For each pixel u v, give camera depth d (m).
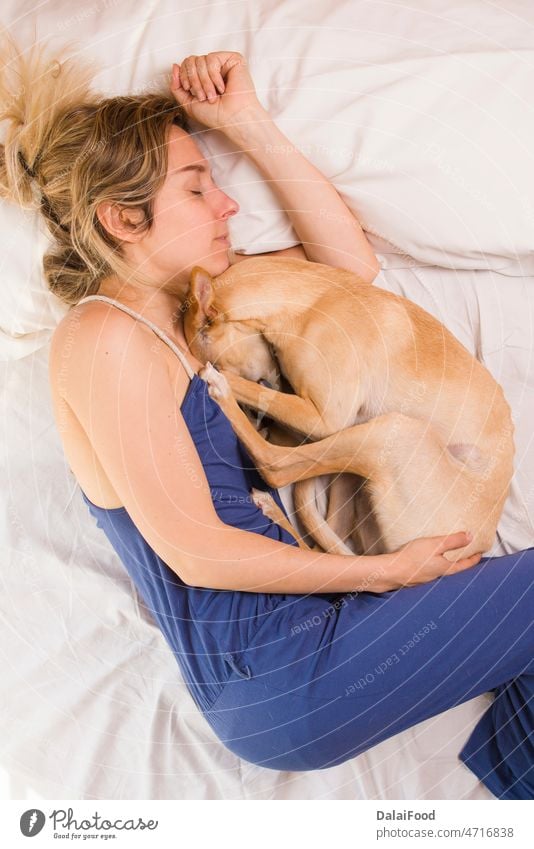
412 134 1.33
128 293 1.27
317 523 1.37
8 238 1.37
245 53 1.35
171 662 1.40
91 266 1.27
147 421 1.18
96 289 1.29
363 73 1.33
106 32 1.35
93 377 1.17
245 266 1.35
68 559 1.46
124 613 1.43
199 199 1.30
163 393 1.20
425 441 1.31
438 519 1.31
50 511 1.48
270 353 1.36
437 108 1.32
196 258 1.31
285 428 1.36
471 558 1.29
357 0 1.36
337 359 1.31
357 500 1.37
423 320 1.37
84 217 1.25
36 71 1.32
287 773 1.36
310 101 1.33
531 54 1.32
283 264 1.35
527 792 1.32
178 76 1.34
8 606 1.44
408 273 1.45
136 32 1.36
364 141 1.33
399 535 1.32
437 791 1.34
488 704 1.38
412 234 1.38
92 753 1.36
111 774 1.35
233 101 1.32
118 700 1.39
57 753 1.37
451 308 1.44
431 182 1.34
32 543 1.47
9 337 1.47
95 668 1.41
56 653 1.42
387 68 1.33
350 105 1.33
